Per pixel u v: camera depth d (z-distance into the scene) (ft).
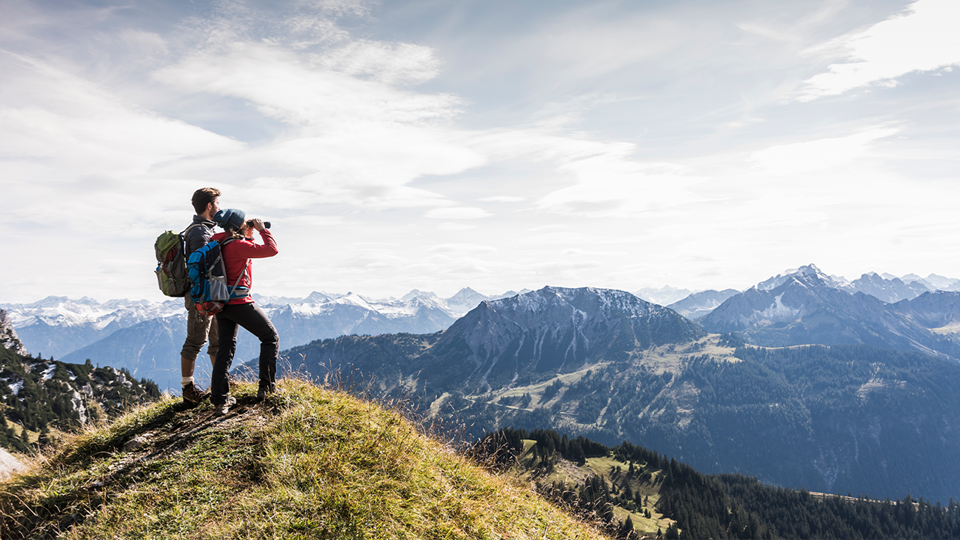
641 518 432.25
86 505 19.94
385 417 26.48
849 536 575.79
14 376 374.84
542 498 27.48
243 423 24.43
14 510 20.16
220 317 27.04
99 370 441.68
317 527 17.57
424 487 22.07
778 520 589.73
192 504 19.11
